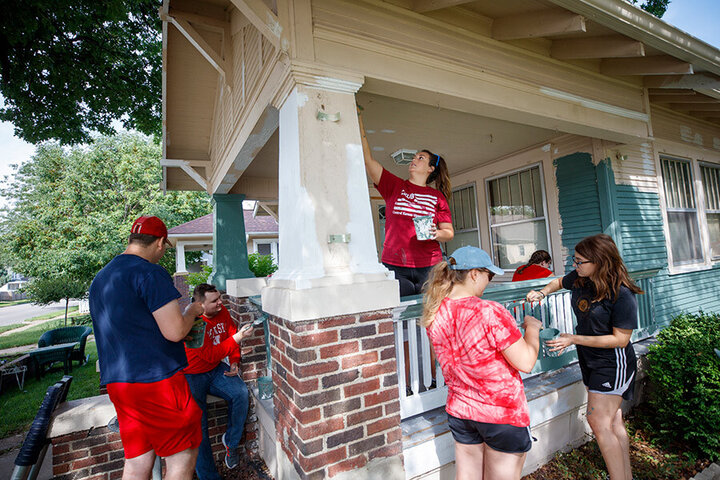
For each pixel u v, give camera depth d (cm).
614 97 407
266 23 210
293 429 217
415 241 273
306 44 226
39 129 805
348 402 213
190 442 209
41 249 1733
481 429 189
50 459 309
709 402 325
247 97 336
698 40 330
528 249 556
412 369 266
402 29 264
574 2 257
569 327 377
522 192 562
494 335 180
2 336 1454
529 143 526
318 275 209
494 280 609
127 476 195
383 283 225
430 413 276
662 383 353
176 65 456
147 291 199
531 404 301
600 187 460
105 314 200
